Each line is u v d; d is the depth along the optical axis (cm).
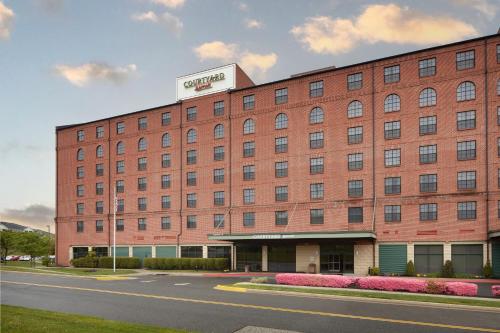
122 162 6344
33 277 4344
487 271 3775
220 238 4606
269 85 5184
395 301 2292
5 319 1633
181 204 5691
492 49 4072
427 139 4247
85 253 6581
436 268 4072
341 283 2836
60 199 6969
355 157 4569
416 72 4369
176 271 5084
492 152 3966
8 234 8350
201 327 1655
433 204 4147
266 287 2877
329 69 4806
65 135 7044
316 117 4838
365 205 4444
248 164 5209
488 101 4031
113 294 2728
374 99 4534
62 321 1627
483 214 3928
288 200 4875
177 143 5825
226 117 5447
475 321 1788
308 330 1614
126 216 6197
